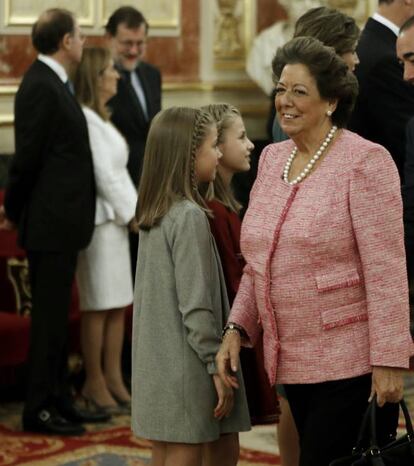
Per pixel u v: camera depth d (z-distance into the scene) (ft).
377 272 14.75
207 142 16.93
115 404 28.19
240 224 18.17
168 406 16.66
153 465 17.54
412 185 18.22
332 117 15.64
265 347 15.67
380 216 14.83
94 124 27.20
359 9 40.52
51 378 26.45
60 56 26.55
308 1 39.17
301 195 15.26
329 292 14.99
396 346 14.66
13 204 26.55
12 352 27.81
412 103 22.86
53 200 26.12
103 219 27.63
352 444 15.24
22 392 29.66
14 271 29.63
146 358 16.84
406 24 19.75
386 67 22.81
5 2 33.86
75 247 26.37
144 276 16.97
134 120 31.73
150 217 16.81
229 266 17.67
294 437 18.79
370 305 14.79
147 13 37.68
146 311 16.87
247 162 18.39
